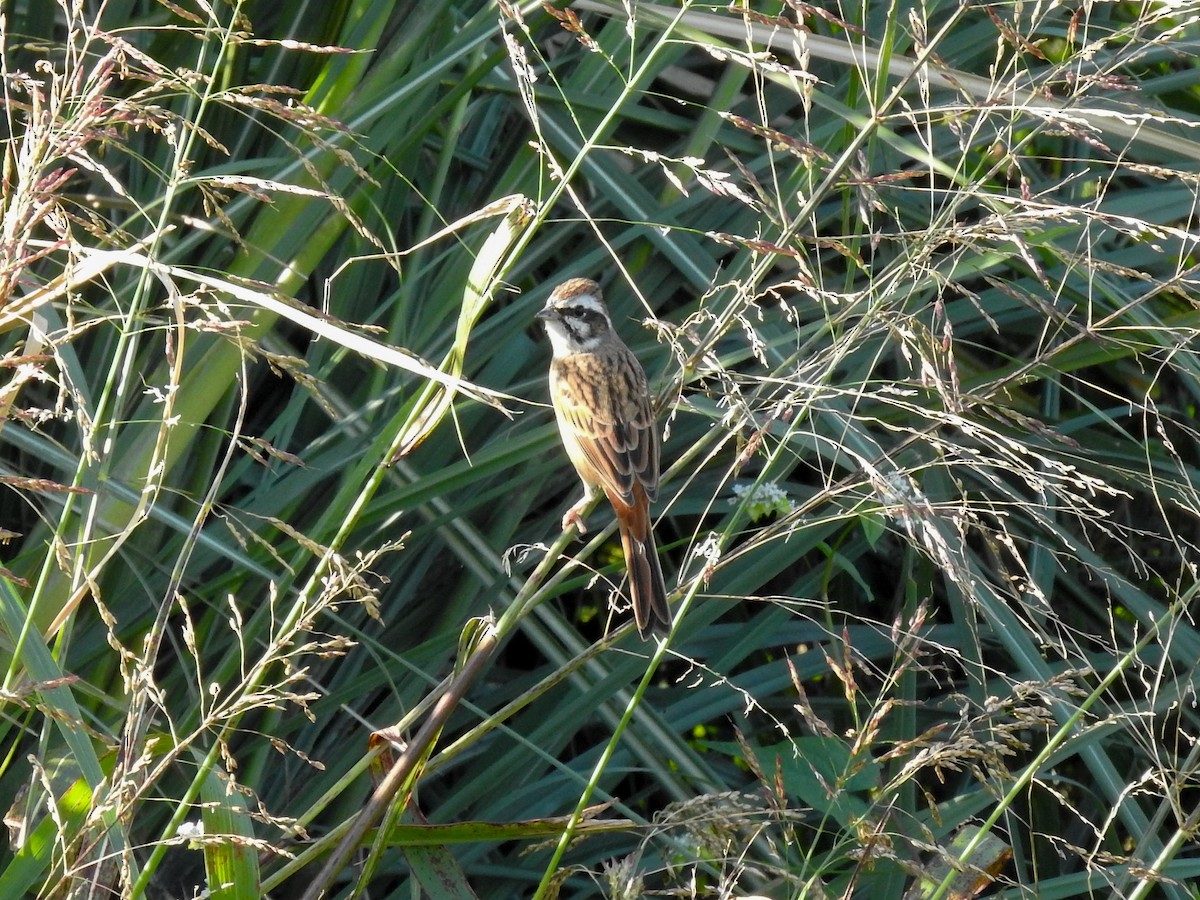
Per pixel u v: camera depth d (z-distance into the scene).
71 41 4.98
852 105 8.70
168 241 8.47
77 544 5.05
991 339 10.81
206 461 8.23
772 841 6.16
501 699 8.69
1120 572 9.73
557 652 8.39
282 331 9.50
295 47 5.32
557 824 5.94
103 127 5.07
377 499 7.83
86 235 8.09
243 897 5.19
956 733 5.68
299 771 8.05
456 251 9.38
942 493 9.09
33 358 4.85
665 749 8.01
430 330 8.91
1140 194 9.77
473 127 10.86
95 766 5.00
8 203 4.95
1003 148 8.37
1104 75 5.84
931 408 9.12
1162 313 9.99
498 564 8.46
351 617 8.48
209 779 5.40
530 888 8.35
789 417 8.17
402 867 7.82
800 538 8.57
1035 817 8.87
